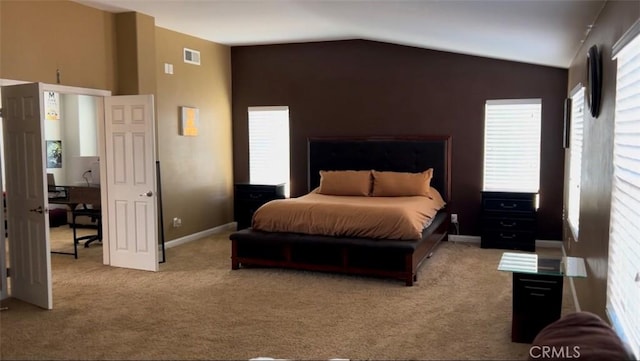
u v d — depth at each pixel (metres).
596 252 3.35
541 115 6.61
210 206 7.53
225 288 4.83
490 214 6.45
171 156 6.67
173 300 4.48
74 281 5.10
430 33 5.57
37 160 4.27
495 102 6.77
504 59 6.67
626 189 2.55
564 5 3.43
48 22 5.02
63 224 8.45
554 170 6.61
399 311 4.17
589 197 3.82
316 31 6.66
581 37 4.40
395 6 4.43
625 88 2.67
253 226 5.58
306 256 5.26
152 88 6.00
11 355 3.36
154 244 5.45
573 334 1.91
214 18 5.93
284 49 7.66
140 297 4.57
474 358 3.29
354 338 3.62
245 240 5.41
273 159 7.87
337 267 5.15
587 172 3.98
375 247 4.93
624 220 2.58
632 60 2.54
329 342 3.55
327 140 7.41
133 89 5.80
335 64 7.43
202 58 7.26
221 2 5.17
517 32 4.61
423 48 7.00
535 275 3.47
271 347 3.47
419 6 4.24
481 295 4.58
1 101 4.60
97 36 5.58
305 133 7.67
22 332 3.76
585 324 1.97
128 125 5.50
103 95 5.60
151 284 4.98
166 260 5.94
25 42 4.80
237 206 7.60
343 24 5.99
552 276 3.43
